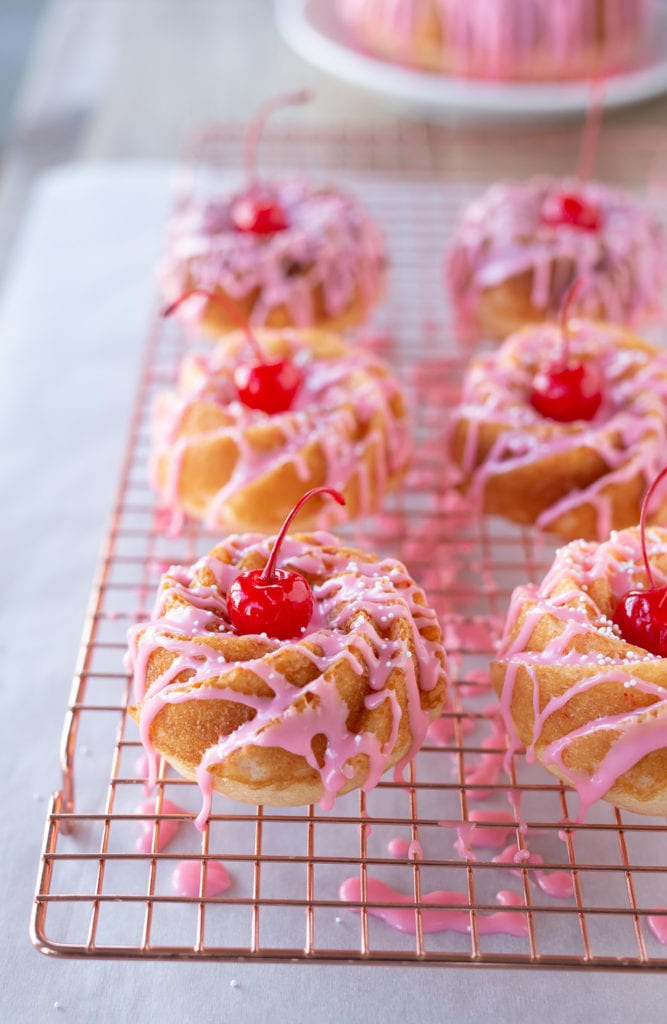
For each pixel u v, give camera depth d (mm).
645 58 838
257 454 582
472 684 542
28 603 590
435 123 854
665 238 723
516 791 503
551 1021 477
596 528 583
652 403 590
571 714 494
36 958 488
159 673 500
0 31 1199
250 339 589
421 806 522
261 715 484
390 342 706
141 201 792
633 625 505
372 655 492
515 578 592
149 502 622
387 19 832
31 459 646
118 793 527
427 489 628
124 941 491
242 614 500
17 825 519
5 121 1061
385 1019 477
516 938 492
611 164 814
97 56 922
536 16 805
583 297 670
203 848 489
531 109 807
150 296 732
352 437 591
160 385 673
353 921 497
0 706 553
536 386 598
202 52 926
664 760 486
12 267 783
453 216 783
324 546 529
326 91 883
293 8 909
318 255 675
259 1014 477
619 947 490
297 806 499
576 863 508
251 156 691
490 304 683
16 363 693
